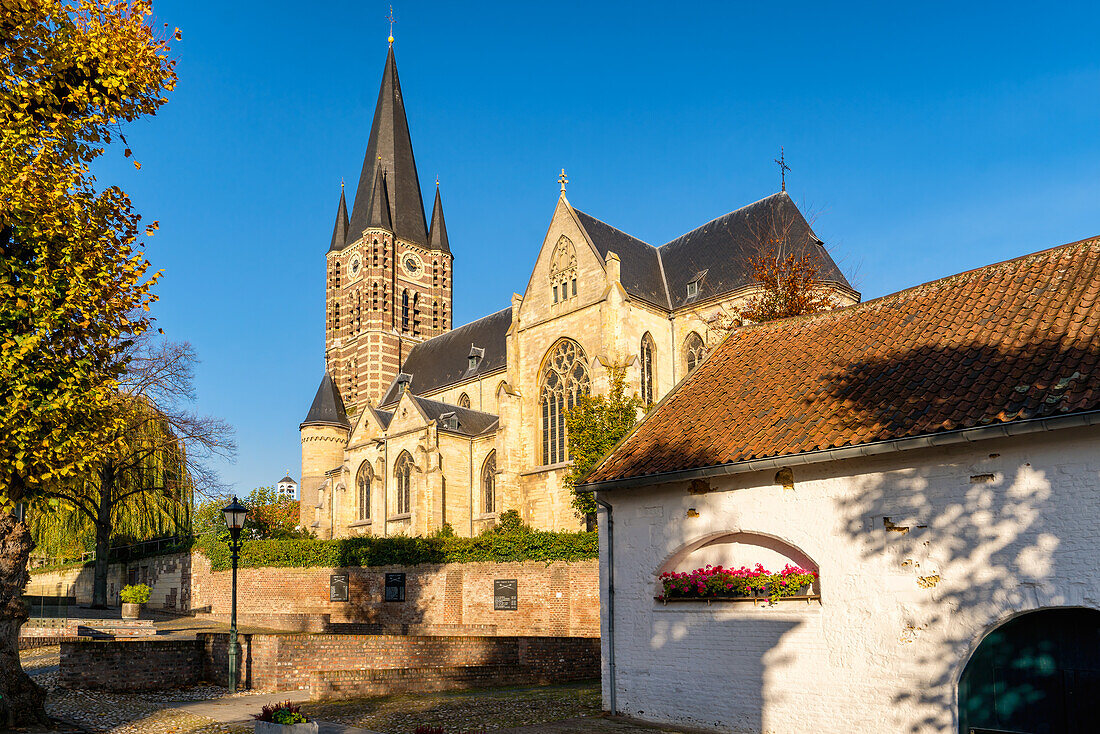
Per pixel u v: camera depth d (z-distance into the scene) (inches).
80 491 1827.0
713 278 2215.8
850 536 602.5
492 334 3041.3
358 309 3777.1
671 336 2242.9
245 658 978.1
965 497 552.4
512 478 2229.3
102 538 1877.5
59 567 2878.9
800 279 1775.3
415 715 741.3
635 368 2085.4
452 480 2444.6
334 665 989.2
